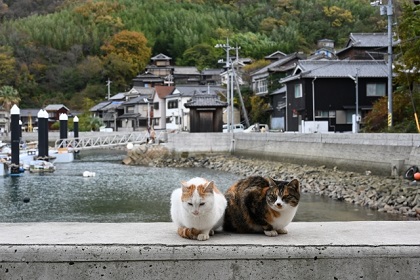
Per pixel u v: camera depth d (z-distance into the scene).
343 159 31.25
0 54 104.31
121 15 130.62
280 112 59.88
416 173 23.22
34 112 98.62
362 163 29.17
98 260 3.93
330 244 4.05
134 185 30.22
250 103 65.31
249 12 134.38
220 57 109.44
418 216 18.12
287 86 52.00
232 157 46.31
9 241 4.08
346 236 4.39
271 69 62.25
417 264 4.01
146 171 40.34
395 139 26.83
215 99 51.03
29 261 3.92
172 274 3.95
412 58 29.50
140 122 86.75
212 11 136.88
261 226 4.45
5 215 19.80
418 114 32.16
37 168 38.97
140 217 19.28
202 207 4.06
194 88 78.25
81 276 3.93
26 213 20.27
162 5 138.38
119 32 119.31
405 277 4.00
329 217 18.61
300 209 20.50
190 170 41.44
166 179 33.75
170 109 79.88
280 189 4.29
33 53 112.06
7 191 27.20
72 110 101.69
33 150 49.62
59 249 3.93
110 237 4.29
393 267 4.01
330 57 65.88
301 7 126.94
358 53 57.50
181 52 118.44
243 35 115.06
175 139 48.84
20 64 107.69
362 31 106.69
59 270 3.93
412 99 31.86
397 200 20.17
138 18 130.38
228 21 130.75
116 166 45.56
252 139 45.00
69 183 31.14
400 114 34.97
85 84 110.12
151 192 26.88
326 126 46.91
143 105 87.19
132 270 3.94
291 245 4.01
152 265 3.95
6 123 93.44
